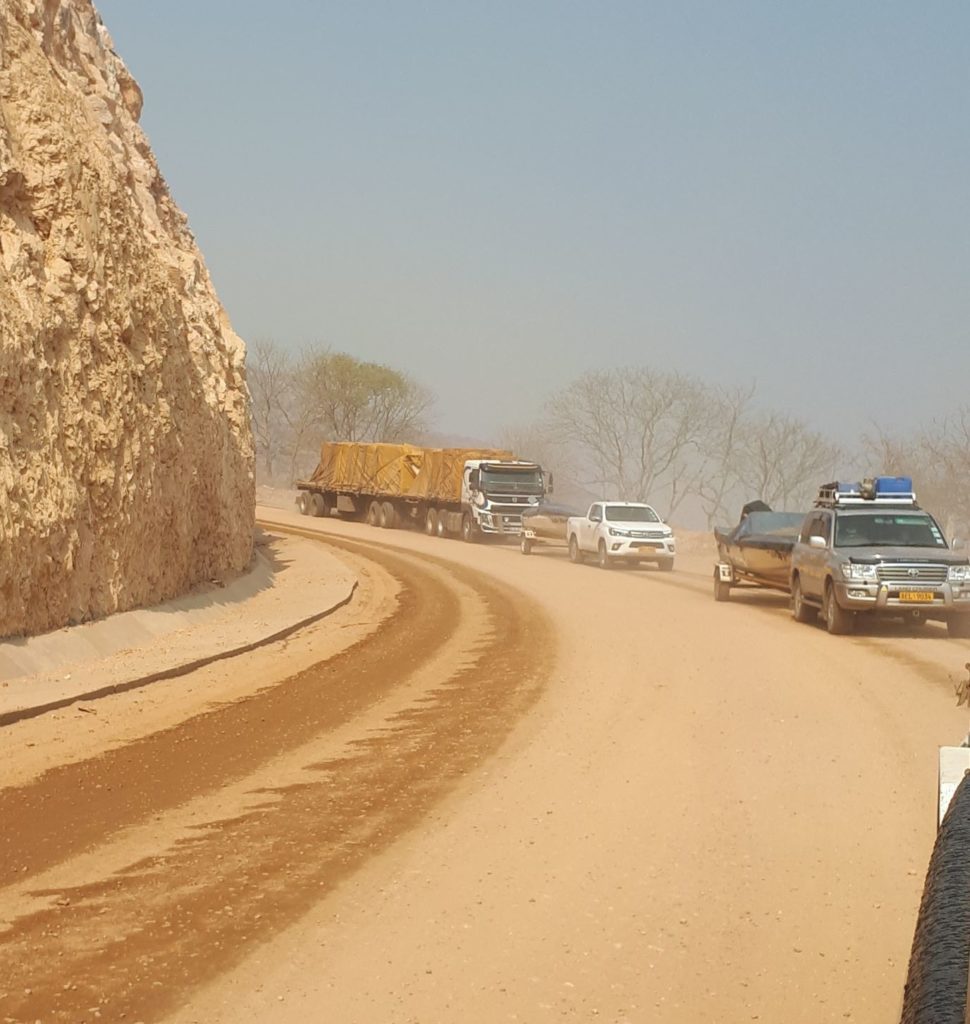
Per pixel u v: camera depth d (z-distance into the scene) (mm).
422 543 51062
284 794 10086
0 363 16969
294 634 22266
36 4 26891
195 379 27609
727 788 10391
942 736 12742
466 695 15352
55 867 7910
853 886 7723
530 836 8859
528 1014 5672
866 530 23266
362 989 5938
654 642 20781
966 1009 3086
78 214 20859
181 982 5949
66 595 18391
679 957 6457
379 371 98750
